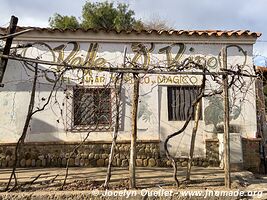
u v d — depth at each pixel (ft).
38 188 24.26
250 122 35.70
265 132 38.73
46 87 34.73
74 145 34.50
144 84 35.58
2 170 31.58
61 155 34.32
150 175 29.14
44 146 34.30
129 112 34.99
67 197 22.76
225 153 25.55
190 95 36.09
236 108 35.63
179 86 36.04
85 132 34.76
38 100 34.55
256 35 35.70
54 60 34.83
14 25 22.25
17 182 25.31
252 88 35.88
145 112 35.29
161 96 35.70
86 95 35.12
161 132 35.27
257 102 36.11
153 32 34.94
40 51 34.83
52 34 34.55
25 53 34.53
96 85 34.99
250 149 35.42
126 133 34.78
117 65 35.12
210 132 35.55
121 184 25.32
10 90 34.65
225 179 25.35
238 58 36.17
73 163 34.30
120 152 34.60
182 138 35.37
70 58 34.96
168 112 35.65
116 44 35.55
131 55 35.50
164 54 35.70
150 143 34.96
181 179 27.48
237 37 35.83
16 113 34.47
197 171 31.63
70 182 25.66
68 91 34.81
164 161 34.83
